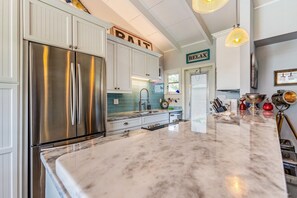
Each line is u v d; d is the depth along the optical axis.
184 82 4.02
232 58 2.62
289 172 1.01
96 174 0.41
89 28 1.99
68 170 0.44
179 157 0.53
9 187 1.36
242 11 2.37
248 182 0.37
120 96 3.24
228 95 3.29
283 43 2.60
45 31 1.59
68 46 1.76
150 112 3.33
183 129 0.98
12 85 1.38
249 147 0.63
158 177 0.39
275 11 2.36
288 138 2.52
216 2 1.31
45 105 1.54
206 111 3.63
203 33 3.13
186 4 2.41
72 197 0.37
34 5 1.52
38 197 1.48
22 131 1.43
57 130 1.61
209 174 0.41
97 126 2.00
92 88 1.95
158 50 4.22
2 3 1.34
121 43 2.84
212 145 0.66
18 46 1.42
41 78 1.52
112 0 2.81
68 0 2.07
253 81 2.32
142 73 3.30
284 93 2.21
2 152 1.33
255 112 1.94
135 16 3.10
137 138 0.78
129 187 0.35
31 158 1.45
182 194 0.32
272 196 0.32
